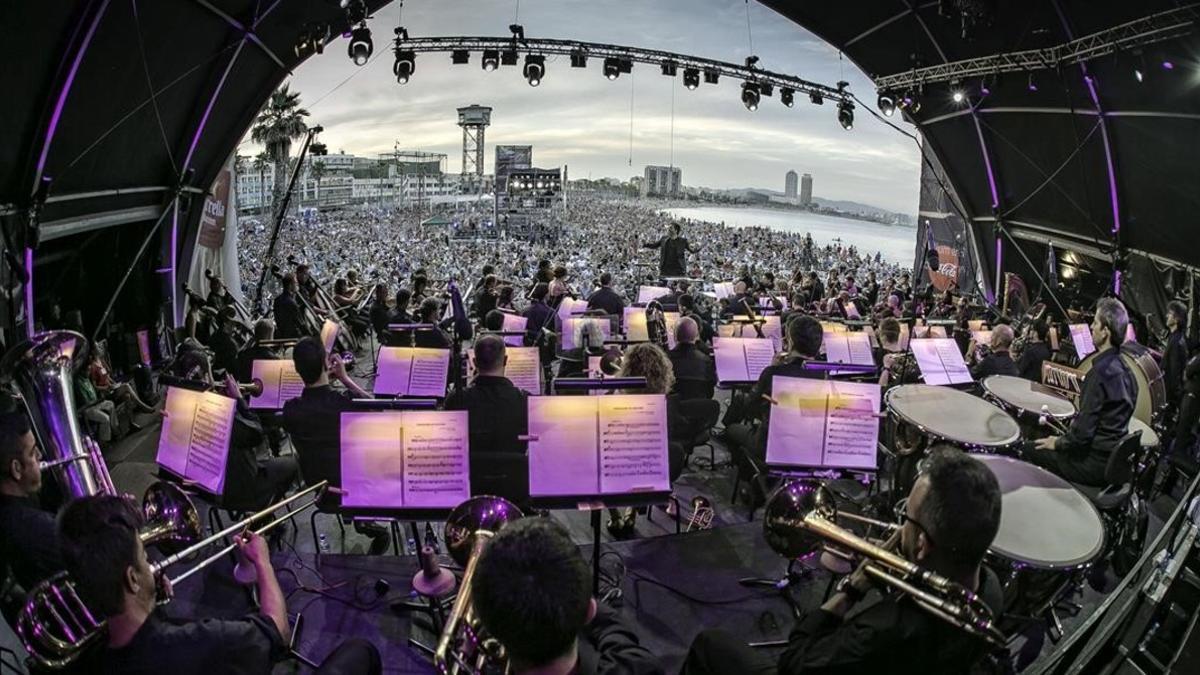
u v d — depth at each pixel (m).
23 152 6.70
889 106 14.27
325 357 4.41
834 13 13.48
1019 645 3.79
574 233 76.56
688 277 17.77
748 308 8.89
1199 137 9.08
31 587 2.85
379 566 4.48
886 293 16.08
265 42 10.44
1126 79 9.52
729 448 5.77
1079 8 9.34
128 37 7.43
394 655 3.65
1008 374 6.48
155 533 2.85
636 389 4.83
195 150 10.95
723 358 6.57
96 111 7.66
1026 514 3.30
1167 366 7.25
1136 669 2.66
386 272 38.47
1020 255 14.66
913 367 6.64
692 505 5.68
